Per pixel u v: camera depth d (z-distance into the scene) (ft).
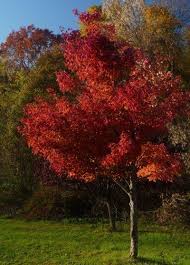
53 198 108.99
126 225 97.30
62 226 97.91
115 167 65.92
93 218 104.06
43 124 64.49
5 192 124.26
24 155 124.47
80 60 63.57
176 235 87.61
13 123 126.52
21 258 74.38
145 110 61.77
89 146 64.49
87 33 65.21
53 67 132.67
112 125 63.05
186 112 66.08
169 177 67.36
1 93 157.48
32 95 127.44
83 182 110.22
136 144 62.23
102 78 63.72
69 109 64.18
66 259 72.38
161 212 98.53
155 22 130.93
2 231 93.91
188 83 125.39
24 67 202.69
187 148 102.58
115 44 64.90
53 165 67.26
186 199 97.35
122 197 107.55
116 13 131.85
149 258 69.21
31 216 107.24
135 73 64.44
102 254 74.02
